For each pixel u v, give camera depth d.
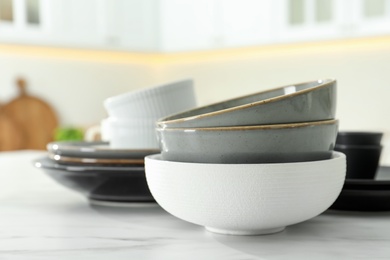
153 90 0.83
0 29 3.02
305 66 3.63
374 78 3.34
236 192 0.49
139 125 0.84
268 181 0.49
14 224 0.63
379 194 0.63
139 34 3.66
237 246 0.51
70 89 3.77
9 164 1.37
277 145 0.50
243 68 3.94
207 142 0.51
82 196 0.84
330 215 0.66
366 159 0.74
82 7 3.37
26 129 3.54
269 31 3.25
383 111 3.32
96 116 3.92
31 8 3.16
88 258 0.47
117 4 3.54
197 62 4.17
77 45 3.36
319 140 0.52
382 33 2.83
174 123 0.53
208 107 0.61
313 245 0.51
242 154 0.50
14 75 3.49
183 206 0.52
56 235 0.57
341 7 2.95
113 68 4.02
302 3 3.11
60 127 3.71
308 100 0.51
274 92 0.61
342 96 3.47
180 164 0.51
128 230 0.59
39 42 3.19
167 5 3.71
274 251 0.49
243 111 0.51
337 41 3.23
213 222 0.51
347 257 0.46
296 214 0.51
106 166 0.71
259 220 0.50
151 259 0.47
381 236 0.54
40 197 0.83
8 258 0.48
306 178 0.50
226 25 3.45
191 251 0.49
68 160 0.74
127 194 0.72
